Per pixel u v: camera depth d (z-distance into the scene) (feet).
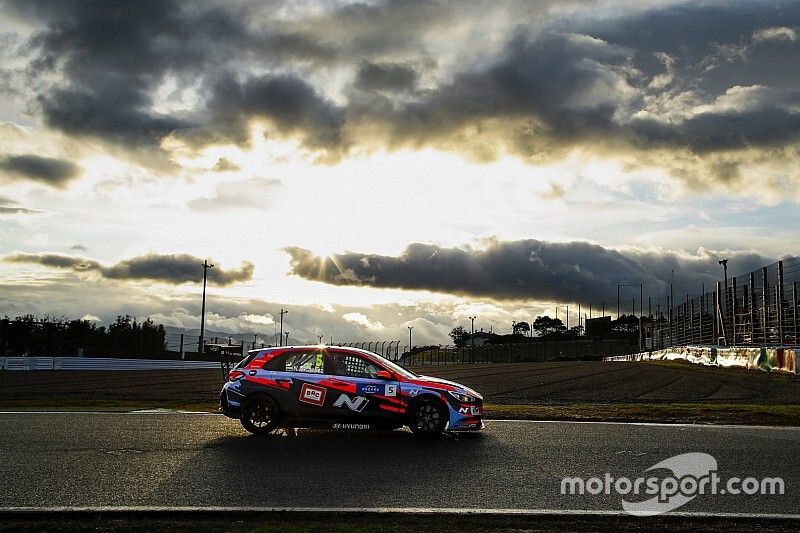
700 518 23.27
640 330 290.76
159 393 77.77
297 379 41.83
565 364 196.34
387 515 23.27
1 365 147.33
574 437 40.96
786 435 42.11
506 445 38.01
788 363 102.68
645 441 39.37
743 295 139.33
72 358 158.81
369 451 35.91
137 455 34.09
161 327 228.63
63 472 29.99
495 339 475.72
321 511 23.48
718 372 122.52
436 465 32.12
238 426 45.34
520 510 23.99
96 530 21.63
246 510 23.44
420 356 387.55
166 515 23.29
